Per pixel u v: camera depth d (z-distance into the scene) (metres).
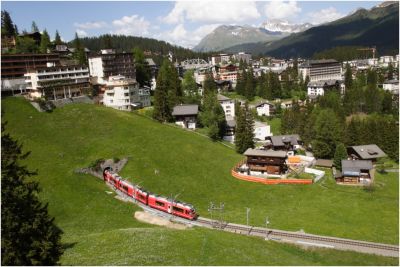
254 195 94.56
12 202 39.97
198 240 61.22
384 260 62.25
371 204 87.81
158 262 51.06
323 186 100.50
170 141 122.25
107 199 87.00
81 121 126.44
